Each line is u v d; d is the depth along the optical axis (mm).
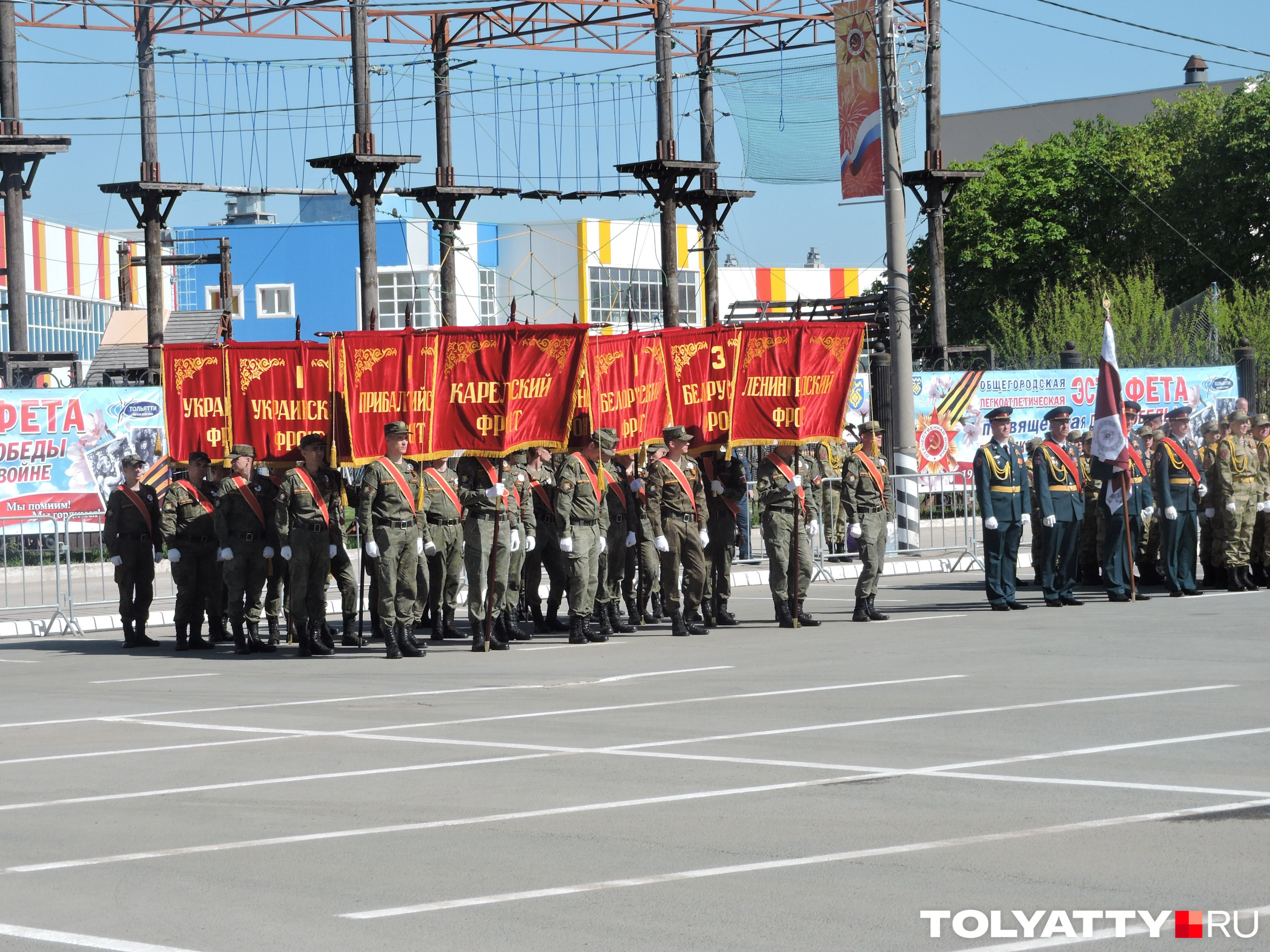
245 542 30266
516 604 30359
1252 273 91375
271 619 31188
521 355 29156
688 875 12656
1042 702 20453
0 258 100625
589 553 29578
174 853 13953
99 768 18109
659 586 33531
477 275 129875
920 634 28844
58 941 11367
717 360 31938
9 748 19766
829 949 10742
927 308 94562
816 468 32344
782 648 27609
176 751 19078
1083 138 97562
